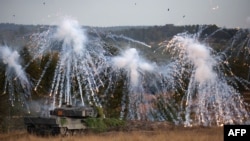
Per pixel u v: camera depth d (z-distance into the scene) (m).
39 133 108.56
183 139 86.31
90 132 110.75
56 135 103.50
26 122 109.69
